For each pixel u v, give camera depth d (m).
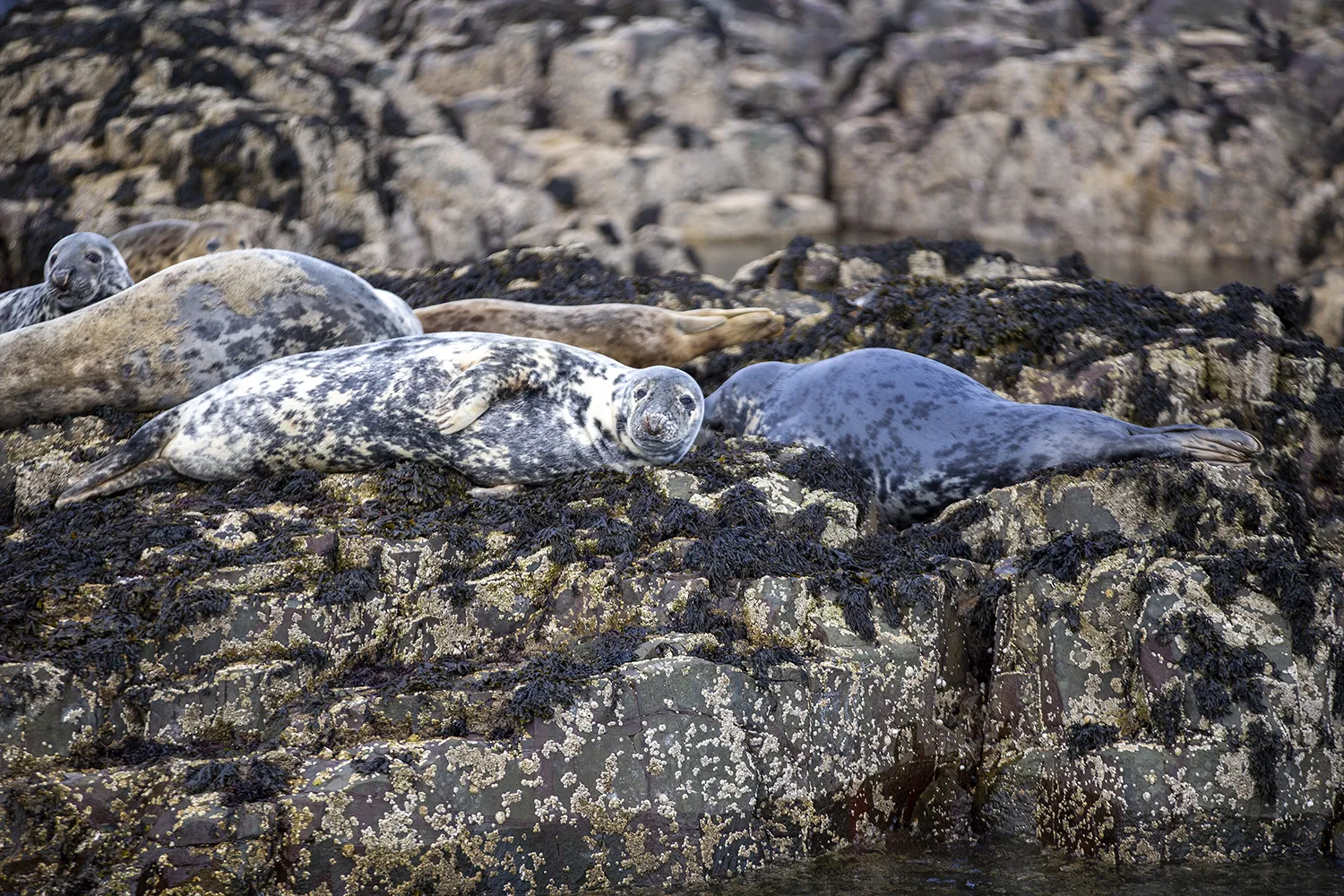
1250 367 29.28
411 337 23.94
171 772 17.70
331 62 67.12
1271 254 71.38
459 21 75.25
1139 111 74.38
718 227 76.88
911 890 18.61
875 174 80.50
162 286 25.27
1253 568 20.97
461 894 17.89
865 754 20.19
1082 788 20.03
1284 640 20.30
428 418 22.56
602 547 21.45
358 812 17.50
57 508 22.38
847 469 24.48
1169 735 19.83
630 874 18.59
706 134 77.31
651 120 76.31
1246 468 24.42
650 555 21.25
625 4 77.75
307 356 23.72
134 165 55.06
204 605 19.44
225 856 17.14
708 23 78.38
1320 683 20.27
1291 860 19.64
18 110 56.72
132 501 22.42
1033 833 20.67
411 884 17.69
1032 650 21.25
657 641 19.69
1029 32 81.06
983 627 21.95
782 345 32.12
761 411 27.44
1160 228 73.75
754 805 19.22
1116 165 75.00
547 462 23.22
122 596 19.62
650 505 22.27
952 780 21.23
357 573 20.44
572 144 74.44
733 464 24.11
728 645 20.02
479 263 37.38
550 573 20.92
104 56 58.09
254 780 17.72
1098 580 21.05
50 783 17.25
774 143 79.31
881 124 80.56
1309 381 29.47
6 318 29.41
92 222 52.72
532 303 33.66
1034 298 31.48
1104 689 20.70
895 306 31.56
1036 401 28.86
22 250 52.88
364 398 22.77
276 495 22.69
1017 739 21.11
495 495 23.02
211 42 61.56
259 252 25.89
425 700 18.86
